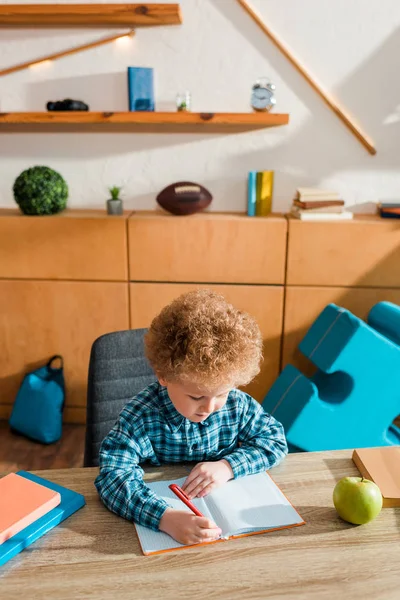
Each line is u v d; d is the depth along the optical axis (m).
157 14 2.48
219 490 1.05
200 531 0.90
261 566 0.85
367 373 2.16
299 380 2.26
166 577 0.83
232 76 2.74
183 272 2.67
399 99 2.74
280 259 2.63
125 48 2.72
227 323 0.95
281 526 0.95
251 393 2.81
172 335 0.95
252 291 2.67
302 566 0.86
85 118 2.56
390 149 2.80
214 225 2.60
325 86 2.74
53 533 0.93
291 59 2.68
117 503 0.98
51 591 0.80
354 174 2.84
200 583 0.82
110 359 1.50
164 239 2.63
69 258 2.67
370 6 2.62
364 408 2.20
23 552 0.88
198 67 2.73
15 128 2.85
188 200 2.65
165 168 2.88
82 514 0.99
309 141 2.81
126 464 1.07
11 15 2.53
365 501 0.93
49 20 2.61
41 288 2.71
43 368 2.76
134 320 2.73
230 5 2.65
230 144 2.83
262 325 2.71
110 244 2.64
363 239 2.59
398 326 2.23
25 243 2.66
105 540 0.92
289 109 2.77
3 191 2.93
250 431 1.22
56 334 2.77
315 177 2.86
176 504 1.01
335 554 0.88
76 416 2.88
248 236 2.61
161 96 2.79
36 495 0.99
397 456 1.15
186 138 2.83
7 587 0.81
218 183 2.89
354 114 2.77
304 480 1.10
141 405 1.13
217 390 0.96
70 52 2.72
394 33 2.65
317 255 2.62
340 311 2.28
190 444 1.16
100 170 2.90
